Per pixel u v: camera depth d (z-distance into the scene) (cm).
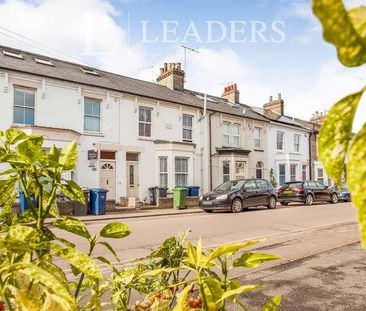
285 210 1644
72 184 104
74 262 81
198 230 991
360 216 38
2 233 107
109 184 1625
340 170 43
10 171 97
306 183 2061
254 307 370
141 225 1093
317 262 556
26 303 71
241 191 1566
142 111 1805
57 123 1466
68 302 66
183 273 482
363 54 35
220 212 1549
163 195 1762
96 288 107
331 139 43
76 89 1536
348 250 643
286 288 430
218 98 2605
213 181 2069
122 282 131
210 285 91
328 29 33
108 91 1644
